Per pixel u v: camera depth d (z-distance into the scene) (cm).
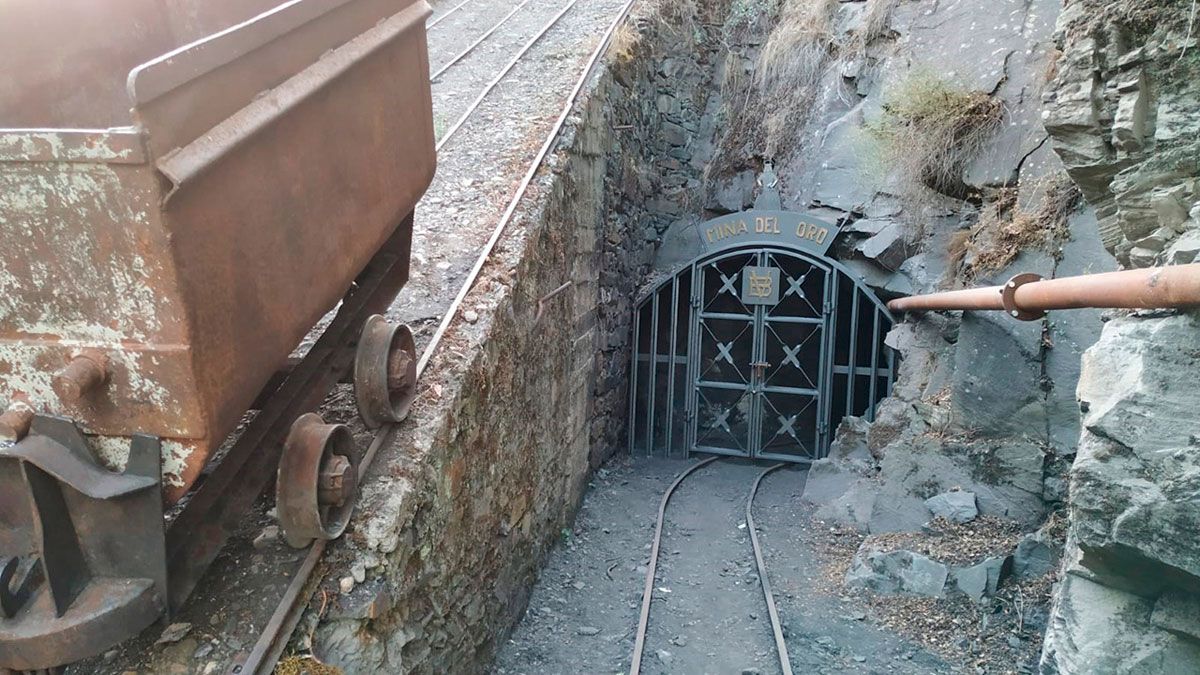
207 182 257
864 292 1104
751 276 1177
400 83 430
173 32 391
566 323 851
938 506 788
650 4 1333
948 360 883
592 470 1066
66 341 252
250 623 329
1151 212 441
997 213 897
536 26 1275
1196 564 340
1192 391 350
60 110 342
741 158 1381
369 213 395
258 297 294
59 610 254
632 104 1191
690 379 1227
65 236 239
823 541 877
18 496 255
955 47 1050
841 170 1163
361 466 399
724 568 813
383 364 400
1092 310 750
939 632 659
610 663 618
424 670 434
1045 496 749
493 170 784
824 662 624
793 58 1334
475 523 535
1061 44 532
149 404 254
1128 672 373
